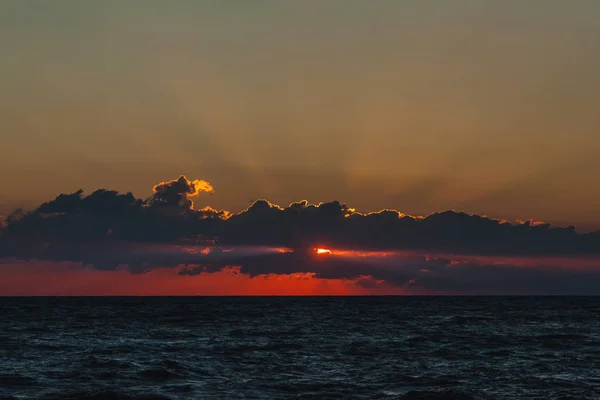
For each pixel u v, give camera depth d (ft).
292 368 162.09
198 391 131.85
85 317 384.06
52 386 136.26
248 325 314.76
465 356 185.88
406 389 134.10
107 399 123.95
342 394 128.88
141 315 410.11
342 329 288.92
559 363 171.22
